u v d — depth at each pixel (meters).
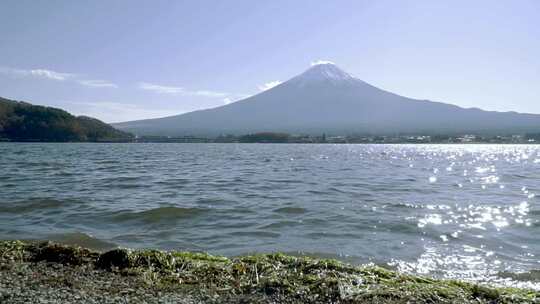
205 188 25.89
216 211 17.48
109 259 8.92
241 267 8.63
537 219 16.50
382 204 19.89
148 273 8.29
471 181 33.28
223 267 8.63
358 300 7.19
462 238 13.31
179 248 11.88
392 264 10.60
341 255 11.30
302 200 20.94
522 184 31.14
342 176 36.09
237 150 107.94
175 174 36.09
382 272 8.59
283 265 8.81
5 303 6.65
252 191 24.53
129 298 7.04
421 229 14.52
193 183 28.80
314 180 31.97
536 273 9.94
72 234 13.33
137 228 14.44
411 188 27.30
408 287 7.77
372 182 31.08
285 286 7.62
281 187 26.84
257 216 16.59
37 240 12.48
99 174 35.16
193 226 14.78
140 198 21.09
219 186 27.08
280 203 19.81
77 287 7.50
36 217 16.14
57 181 29.11
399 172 42.00
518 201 21.61
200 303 6.93
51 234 13.31
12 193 22.33
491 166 54.75
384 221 15.80
